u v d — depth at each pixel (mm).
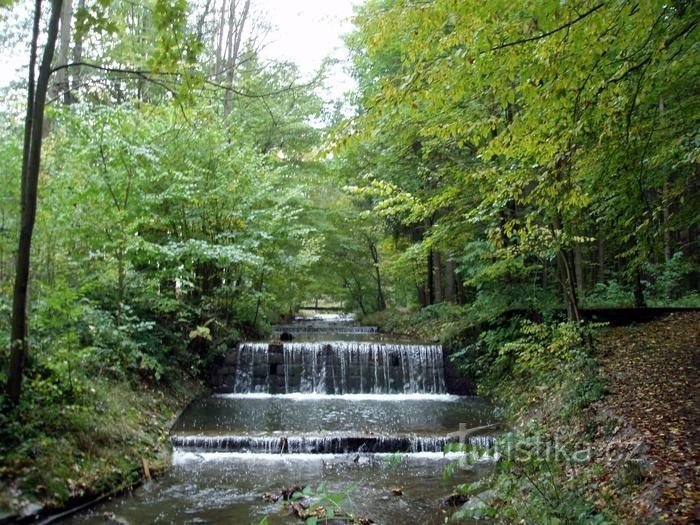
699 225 16219
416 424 9914
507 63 4695
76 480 6168
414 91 4961
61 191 8328
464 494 6523
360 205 22750
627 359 9484
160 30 4746
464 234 12414
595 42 4477
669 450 5512
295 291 20453
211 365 13344
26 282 6277
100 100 13062
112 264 9438
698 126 6484
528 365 10031
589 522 4301
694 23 4617
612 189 7164
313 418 10391
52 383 7242
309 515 5938
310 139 18688
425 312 18672
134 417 8469
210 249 10984
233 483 7137
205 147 12242
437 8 4469
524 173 6316
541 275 13828
